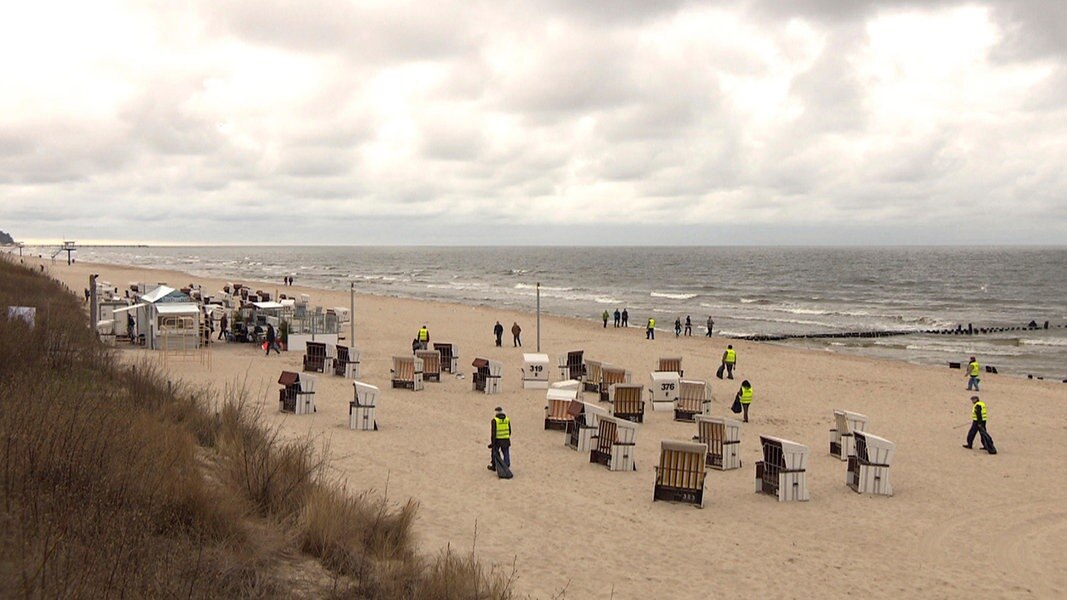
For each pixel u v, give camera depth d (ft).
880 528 43.50
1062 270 523.70
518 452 58.34
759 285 386.93
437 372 92.17
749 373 109.40
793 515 45.32
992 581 36.17
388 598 24.41
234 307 150.00
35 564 18.37
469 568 28.45
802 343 168.14
